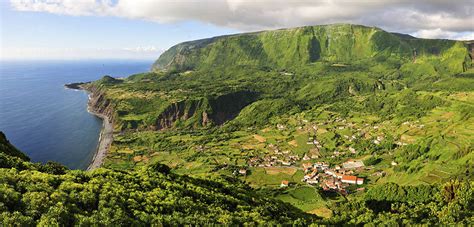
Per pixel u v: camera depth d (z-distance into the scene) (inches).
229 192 4237.2
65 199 2501.2
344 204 5118.1
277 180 7716.5
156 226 2571.4
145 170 4065.0
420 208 4033.0
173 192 3321.9
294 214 4092.0
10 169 2822.3
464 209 3705.7
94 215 2425.0
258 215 3356.3
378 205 4800.7
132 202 2822.3
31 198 2370.8
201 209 3149.6
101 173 3380.9
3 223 2057.1
